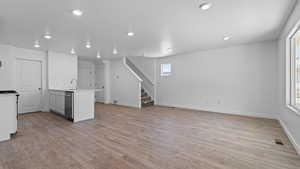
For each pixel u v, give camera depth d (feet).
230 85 15.87
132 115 15.88
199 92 18.33
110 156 7.06
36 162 6.54
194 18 8.50
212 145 8.26
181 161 6.61
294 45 9.57
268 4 6.98
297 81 9.30
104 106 21.95
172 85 21.11
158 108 20.04
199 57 18.16
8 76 14.47
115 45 14.71
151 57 22.76
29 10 7.39
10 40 12.68
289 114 9.20
